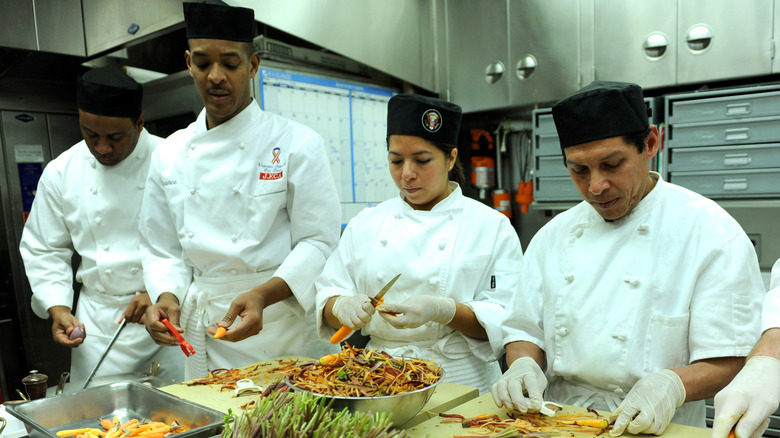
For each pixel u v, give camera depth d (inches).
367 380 45.5
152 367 74.2
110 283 86.0
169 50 117.1
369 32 118.0
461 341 62.4
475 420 45.7
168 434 48.8
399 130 59.2
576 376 50.9
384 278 63.5
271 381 58.5
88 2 102.8
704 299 45.6
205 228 69.2
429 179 60.7
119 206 86.0
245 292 68.1
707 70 104.1
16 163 113.0
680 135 103.5
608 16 112.3
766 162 95.6
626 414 41.6
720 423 37.5
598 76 114.6
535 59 120.8
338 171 116.1
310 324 74.6
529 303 55.6
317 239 73.2
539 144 118.0
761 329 44.6
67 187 88.5
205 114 73.0
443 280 61.4
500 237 64.5
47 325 117.6
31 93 113.8
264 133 70.9
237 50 65.1
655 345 47.1
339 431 36.9
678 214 48.3
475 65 129.1
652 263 47.8
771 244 107.3
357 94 119.1
